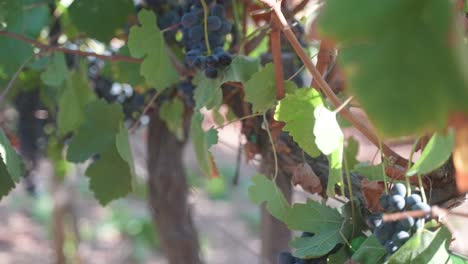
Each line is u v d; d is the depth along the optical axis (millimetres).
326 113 1073
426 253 1001
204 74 1225
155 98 1431
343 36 668
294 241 1114
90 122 1319
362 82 671
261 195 1143
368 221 1057
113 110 1313
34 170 1909
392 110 664
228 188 5262
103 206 1343
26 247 4324
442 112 659
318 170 1197
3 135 1187
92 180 1336
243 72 1203
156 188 1596
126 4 1395
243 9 1359
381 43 661
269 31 1195
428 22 647
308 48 1373
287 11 1299
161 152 1591
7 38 1395
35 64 1494
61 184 2873
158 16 1370
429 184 1090
